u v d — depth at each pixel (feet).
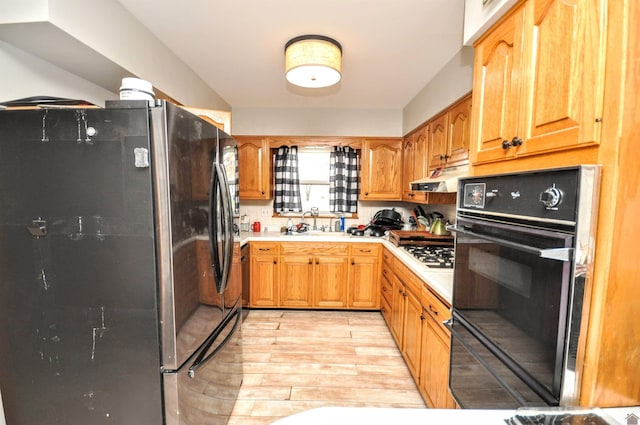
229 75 8.74
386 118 12.01
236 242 6.32
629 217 2.44
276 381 6.98
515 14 3.51
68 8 4.19
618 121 2.34
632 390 2.61
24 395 3.96
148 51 6.22
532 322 2.94
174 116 3.71
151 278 3.70
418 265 6.66
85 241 3.69
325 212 13.05
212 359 4.91
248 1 5.32
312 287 11.11
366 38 6.57
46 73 5.09
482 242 3.83
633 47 2.28
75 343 3.85
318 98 10.78
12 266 3.77
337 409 2.20
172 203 3.71
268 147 11.79
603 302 2.49
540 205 2.84
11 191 3.67
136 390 3.86
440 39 6.58
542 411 2.22
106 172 3.59
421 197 9.77
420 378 6.28
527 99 3.30
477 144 4.36
